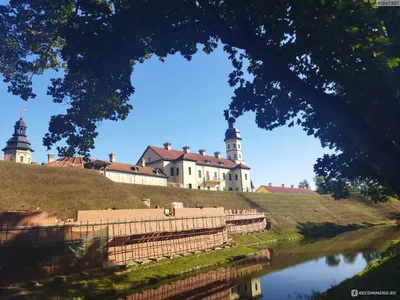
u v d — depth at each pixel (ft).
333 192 56.59
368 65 25.68
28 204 101.19
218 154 309.63
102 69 36.14
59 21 41.68
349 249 117.60
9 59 42.27
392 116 28.94
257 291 66.49
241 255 110.42
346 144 47.26
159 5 33.47
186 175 253.65
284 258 106.63
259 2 29.68
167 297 62.13
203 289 68.44
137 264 81.25
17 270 56.90
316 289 65.41
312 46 28.30
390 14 25.80
